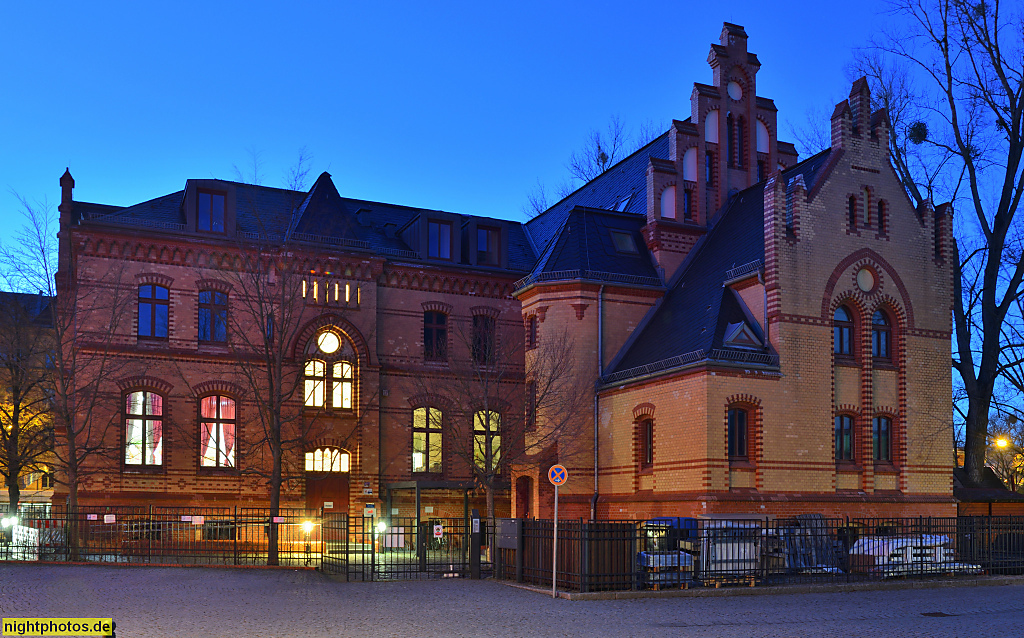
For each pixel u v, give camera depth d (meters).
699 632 15.58
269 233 35.06
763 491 28.98
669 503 29.89
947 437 32.34
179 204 35.53
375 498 35.34
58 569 22.67
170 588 19.53
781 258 30.39
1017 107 37.16
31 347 32.69
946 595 21.14
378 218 41.12
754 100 39.31
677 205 36.94
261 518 31.98
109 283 31.50
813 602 19.61
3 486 46.47
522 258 41.59
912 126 40.84
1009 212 37.06
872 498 30.42
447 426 36.91
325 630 15.01
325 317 35.44
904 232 32.81
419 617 16.66
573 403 33.50
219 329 34.31
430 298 37.88
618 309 35.25
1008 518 27.42
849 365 31.19
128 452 32.75
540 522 21.61
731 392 29.11
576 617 16.98
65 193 36.59
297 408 34.50
